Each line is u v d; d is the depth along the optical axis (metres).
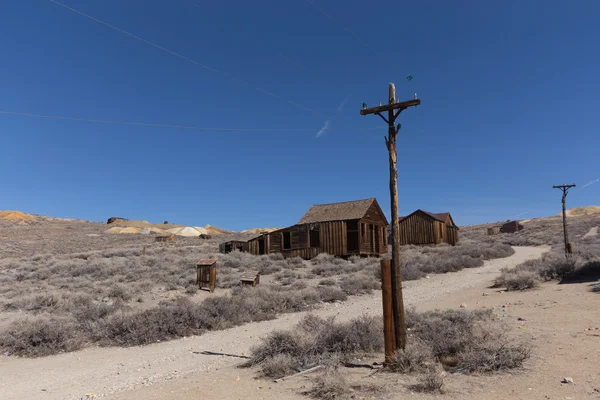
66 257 44.22
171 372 9.56
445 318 11.59
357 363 8.82
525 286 18.30
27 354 11.96
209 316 15.61
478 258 34.66
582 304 12.92
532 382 6.66
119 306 17.30
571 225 75.31
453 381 6.98
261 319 16.42
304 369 8.56
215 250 50.91
